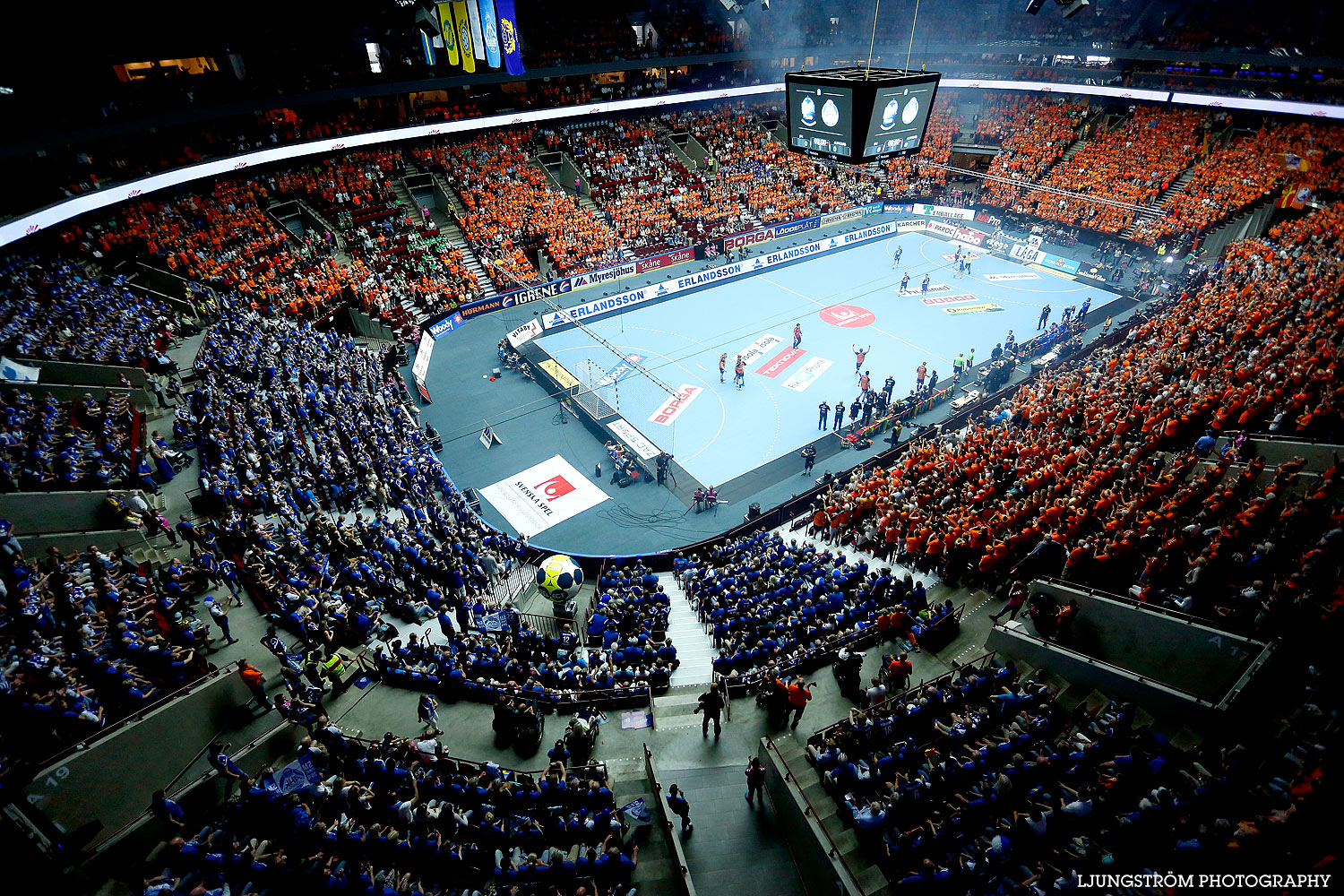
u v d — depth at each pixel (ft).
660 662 58.08
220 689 49.52
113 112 126.93
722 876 40.73
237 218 146.51
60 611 54.19
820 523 81.71
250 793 41.91
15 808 37.40
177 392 95.66
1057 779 41.57
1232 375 86.99
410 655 57.82
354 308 136.87
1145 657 49.98
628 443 107.24
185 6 144.05
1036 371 120.26
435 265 153.58
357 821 42.27
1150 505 67.56
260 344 111.86
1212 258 161.68
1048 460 80.69
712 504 94.58
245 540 68.28
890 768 43.39
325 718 48.14
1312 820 34.32
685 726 52.42
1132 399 88.43
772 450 107.96
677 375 130.11
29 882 36.76
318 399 97.45
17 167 120.78
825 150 61.31
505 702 50.65
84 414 82.17
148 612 55.72
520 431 112.88
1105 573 59.31
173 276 128.77
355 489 81.51
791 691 49.21
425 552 70.74
